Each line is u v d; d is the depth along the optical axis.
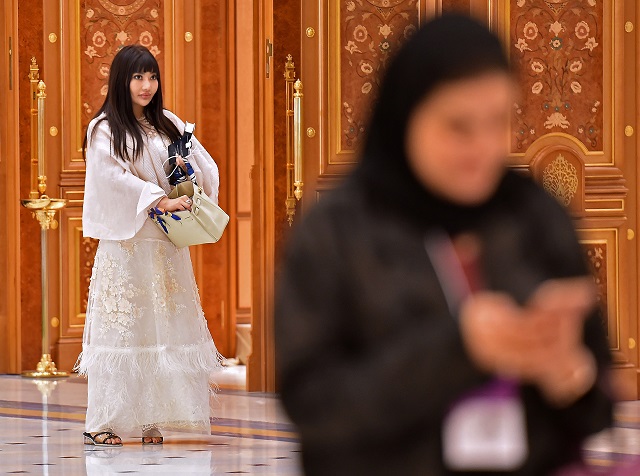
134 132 12.07
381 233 2.90
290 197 15.27
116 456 11.68
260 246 15.52
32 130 17.84
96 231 12.06
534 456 2.91
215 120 18.47
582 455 3.01
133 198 11.89
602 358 2.99
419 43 2.80
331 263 2.89
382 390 2.71
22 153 18.02
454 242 2.96
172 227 11.92
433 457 2.83
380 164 2.93
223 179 18.70
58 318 18.00
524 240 3.00
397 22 15.20
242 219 18.94
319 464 2.91
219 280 18.77
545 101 15.01
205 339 12.41
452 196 2.90
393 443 2.85
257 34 15.40
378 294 2.88
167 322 12.12
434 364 2.65
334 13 15.16
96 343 12.12
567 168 14.97
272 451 11.97
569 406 2.92
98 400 12.13
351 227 2.91
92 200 12.09
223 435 12.96
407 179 2.92
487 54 2.76
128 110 12.12
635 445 11.80
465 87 2.76
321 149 15.16
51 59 17.89
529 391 2.91
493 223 2.99
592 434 2.96
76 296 18.03
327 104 15.16
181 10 18.16
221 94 18.45
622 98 15.12
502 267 2.96
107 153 12.00
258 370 15.84
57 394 16.08
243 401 15.21
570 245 3.04
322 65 15.16
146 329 12.10
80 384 17.03
